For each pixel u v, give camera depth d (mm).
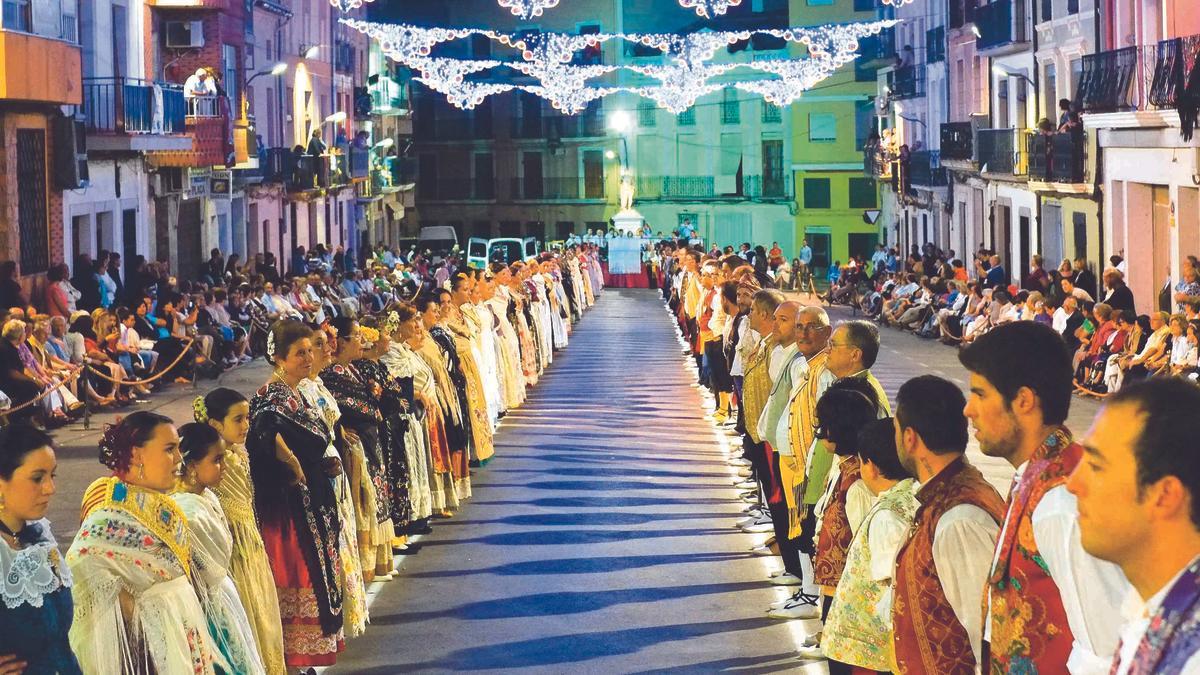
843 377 7672
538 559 11727
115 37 30578
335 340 10555
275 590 7855
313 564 8500
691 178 80250
